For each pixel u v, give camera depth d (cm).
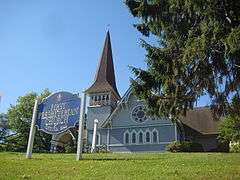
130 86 1989
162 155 2192
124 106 4962
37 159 1894
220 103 1948
